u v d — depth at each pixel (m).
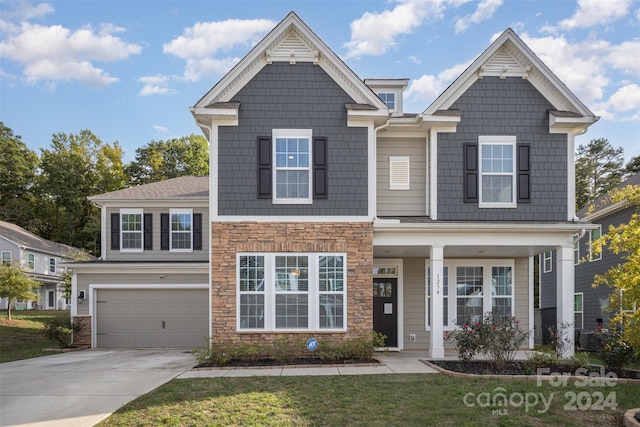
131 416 7.42
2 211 47.28
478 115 14.09
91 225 47.22
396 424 6.93
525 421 7.11
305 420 7.10
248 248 13.09
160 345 18.23
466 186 13.89
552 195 13.97
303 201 13.25
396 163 14.74
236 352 12.41
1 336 20.42
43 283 38.12
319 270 13.12
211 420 7.15
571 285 13.31
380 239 13.36
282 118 13.41
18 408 8.05
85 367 12.58
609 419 7.32
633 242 8.59
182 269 18.22
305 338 12.89
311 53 13.50
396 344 15.45
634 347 9.20
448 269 15.88
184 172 50.16
